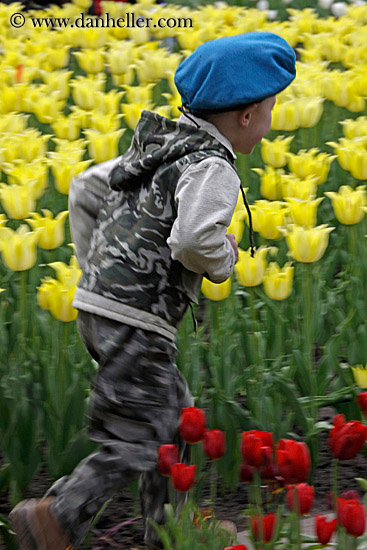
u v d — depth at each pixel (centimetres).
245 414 581
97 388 468
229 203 441
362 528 386
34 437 570
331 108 1077
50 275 780
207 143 450
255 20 1279
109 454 464
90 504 459
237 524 559
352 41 1169
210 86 455
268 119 482
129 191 473
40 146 771
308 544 501
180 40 1187
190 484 414
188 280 469
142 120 463
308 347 639
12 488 569
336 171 989
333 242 892
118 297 459
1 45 1254
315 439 592
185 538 418
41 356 609
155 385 466
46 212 626
